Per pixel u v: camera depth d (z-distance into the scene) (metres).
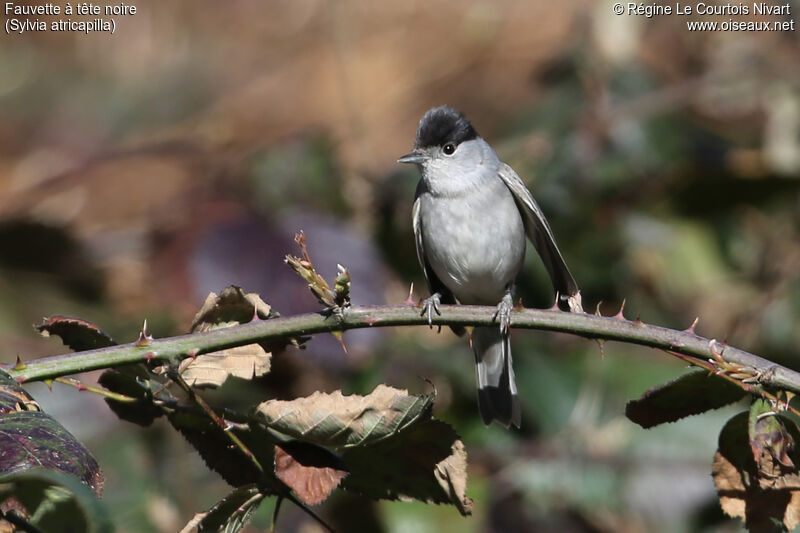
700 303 12.06
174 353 4.93
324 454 4.84
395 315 5.27
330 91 16.94
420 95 16.53
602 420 10.44
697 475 10.27
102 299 11.31
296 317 5.11
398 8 17.30
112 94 18.30
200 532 4.81
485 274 9.12
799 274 12.02
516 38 16.55
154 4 19.52
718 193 12.04
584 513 10.11
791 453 4.66
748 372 4.79
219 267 9.68
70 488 3.82
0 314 10.87
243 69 18.31
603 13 12.64
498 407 8.58
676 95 12.19
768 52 12.50
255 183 11.83
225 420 5.17
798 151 11.98
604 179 11.86
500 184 8.95
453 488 5.00
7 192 14.66
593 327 5.30
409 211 11.58
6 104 17.86
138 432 9.37
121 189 15.03
